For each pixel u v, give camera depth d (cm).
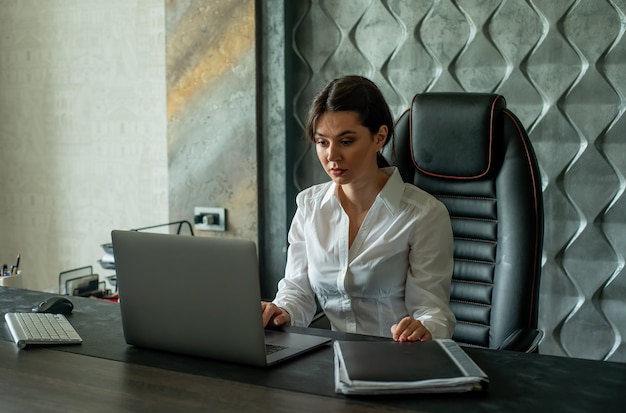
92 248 355
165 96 327
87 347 163
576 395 131
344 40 287
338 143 181
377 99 185
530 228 200
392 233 194
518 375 142
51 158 359
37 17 353
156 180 335
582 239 261
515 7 260
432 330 173
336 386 134
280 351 156
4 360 154
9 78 364
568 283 265
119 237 158
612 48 249
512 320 199
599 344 262
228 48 296
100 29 338
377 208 196
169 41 307
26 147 365
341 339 168
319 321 205
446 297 193
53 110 355
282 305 197
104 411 127
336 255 200
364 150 183
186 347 155
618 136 252
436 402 128
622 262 256
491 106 203
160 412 126
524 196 200
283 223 299
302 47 295
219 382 140
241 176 301
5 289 219
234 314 147
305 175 302
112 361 153
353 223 201
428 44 274
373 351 147
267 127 297
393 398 130
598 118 254
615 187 254
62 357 156
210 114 304
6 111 367
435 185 216
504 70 264
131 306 160
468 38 268
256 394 133
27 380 142
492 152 204
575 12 252
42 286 371
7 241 375
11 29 360
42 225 366
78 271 319
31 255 371
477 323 210
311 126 184
